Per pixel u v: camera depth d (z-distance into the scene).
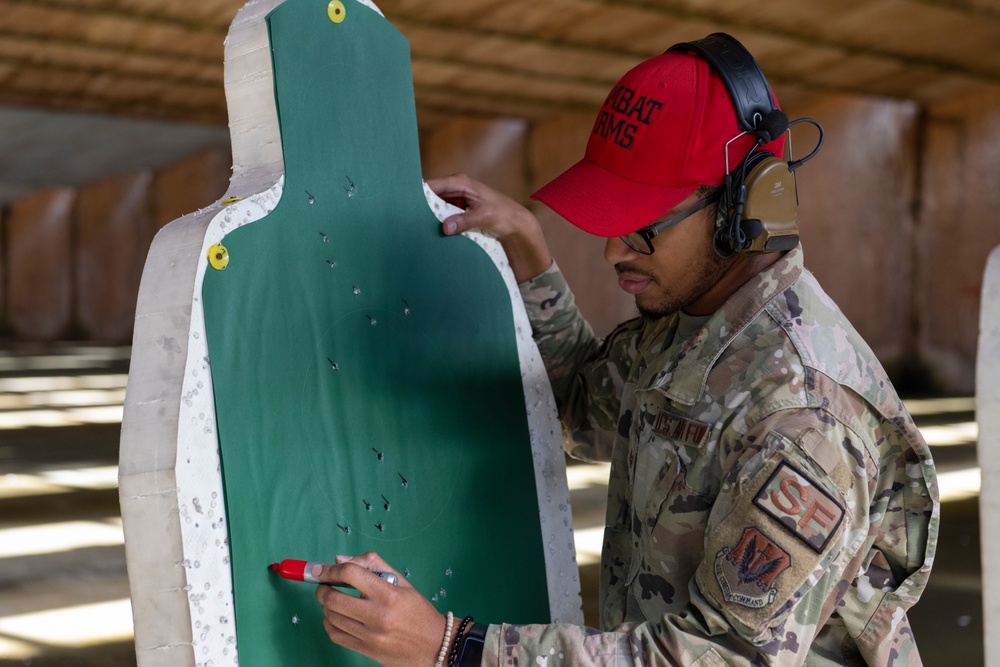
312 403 1.01
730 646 0.93
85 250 18.80
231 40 1.02
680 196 1.01
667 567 1.03
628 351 1.32
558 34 8.50
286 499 0.96
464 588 1.18
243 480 0.91
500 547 1.24
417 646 0.92
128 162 16.23
